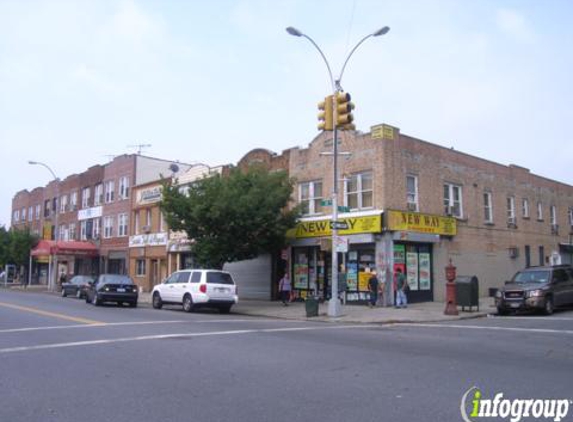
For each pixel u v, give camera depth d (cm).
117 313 1961
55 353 1007
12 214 6812
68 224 5241
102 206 4634
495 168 3058
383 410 620
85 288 2977
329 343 1152
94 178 4828
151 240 3884
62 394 701
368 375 811
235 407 634
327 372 834
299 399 670
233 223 2330
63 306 2333
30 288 4928
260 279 2933
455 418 591
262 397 680
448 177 2680
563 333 1345
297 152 2778
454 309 1919
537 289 1933
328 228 2503
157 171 4334
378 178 2342
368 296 2355
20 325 1485
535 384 753
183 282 2244
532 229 3353
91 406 642
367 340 1212
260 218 2338
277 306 2455
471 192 2828
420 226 2411
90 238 4769
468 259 2736
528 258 3272
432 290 2489
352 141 2480
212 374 820
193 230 2459
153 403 654
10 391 718
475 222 2822
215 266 2498
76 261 5047
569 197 3888
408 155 2455
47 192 5825
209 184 2434
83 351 1028
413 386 739
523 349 1076
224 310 2236
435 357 973
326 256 2578
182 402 658
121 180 4378
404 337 1273
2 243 5303
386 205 2311
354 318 1852
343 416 595
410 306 2262
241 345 1109
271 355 988
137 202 4119
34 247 5241
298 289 2702
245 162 3086
